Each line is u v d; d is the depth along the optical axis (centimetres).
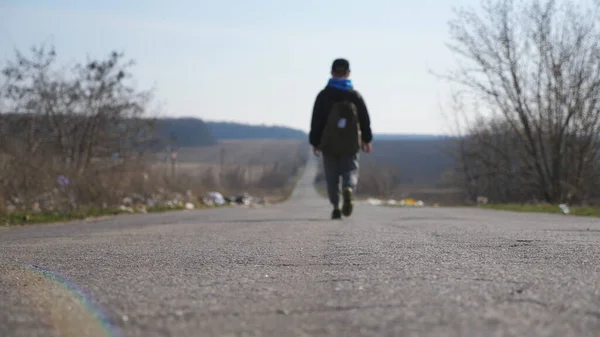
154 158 8700
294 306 1036
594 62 7312
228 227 3031
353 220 3559
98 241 2362
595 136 7419
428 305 1009
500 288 1148
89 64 8194
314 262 1573
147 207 7350
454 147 13362
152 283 1295
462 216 4116
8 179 5103
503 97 7844
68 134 7844
